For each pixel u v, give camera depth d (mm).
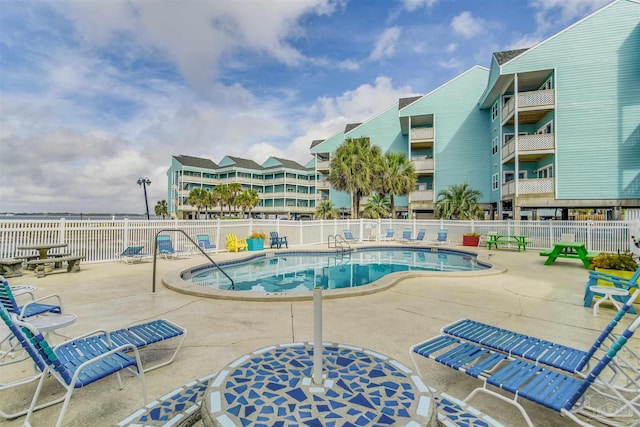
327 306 5895
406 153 28922
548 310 5652
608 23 17266
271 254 14656
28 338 2424
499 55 20891
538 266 10664
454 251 15844
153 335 3268
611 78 17234
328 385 2082
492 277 8766
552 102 18062
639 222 12555
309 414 1758
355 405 1857
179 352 3871
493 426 2039
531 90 20984
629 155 16938
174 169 59031
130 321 5031
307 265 13117
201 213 60312
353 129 31156
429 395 1993
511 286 7633
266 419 1707
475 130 25453
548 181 18094
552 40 18125
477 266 12398
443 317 5250
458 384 3207
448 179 26062
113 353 2645
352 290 6730
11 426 2457
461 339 3393
